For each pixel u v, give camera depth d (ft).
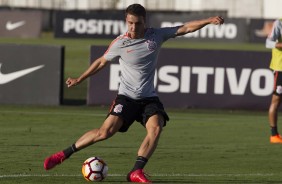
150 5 490.90
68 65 240.32
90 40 342.64
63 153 85.92
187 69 167.32
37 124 141.49
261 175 95.71
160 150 115.55
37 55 167.63
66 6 493.77
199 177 93.15
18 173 93.61
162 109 85.97
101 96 168.86
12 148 114.21
